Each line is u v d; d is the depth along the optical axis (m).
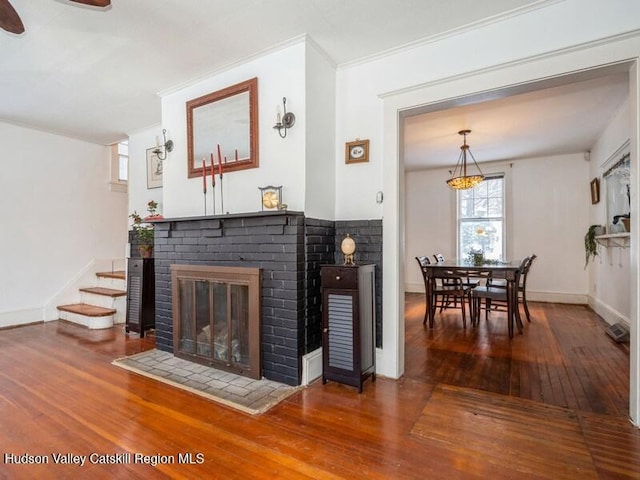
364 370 2.45
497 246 6.28
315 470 1.58
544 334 3.83
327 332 2.49
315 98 2.63
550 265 5.81
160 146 3.50
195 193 3.17
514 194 6.05
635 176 1.93
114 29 2.36
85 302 4.72
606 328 4.06
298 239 2.46
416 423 1.97
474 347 3.39
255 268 2.59
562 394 2.33
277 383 2.51
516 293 4.05
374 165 2.74
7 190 4.19
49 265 4.55
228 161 2.91
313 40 2.53
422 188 6.96
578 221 5.60
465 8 2.17
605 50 1.98
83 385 2.49
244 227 2.71
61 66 2.85
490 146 5.20
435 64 2.50
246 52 2.68
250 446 1.76
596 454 1.68
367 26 2.36
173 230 3.22
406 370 2.79
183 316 3.06
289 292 2.48
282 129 2.61
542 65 2.15
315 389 2.43
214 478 1.53
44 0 2.04
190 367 2.84
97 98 3.49
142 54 2.68
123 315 4.39
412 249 7.06
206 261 2.96
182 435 1.86
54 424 1.96
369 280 2.56
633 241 1.95
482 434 1.86
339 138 2.89
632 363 1.97
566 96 3.43
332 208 2.85
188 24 2.31
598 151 4.85
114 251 5.25
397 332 2.64
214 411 2.12
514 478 1.52
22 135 4.30
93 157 5.01
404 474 1.55
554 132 4.55
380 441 1.80
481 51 2.33
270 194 2.56
